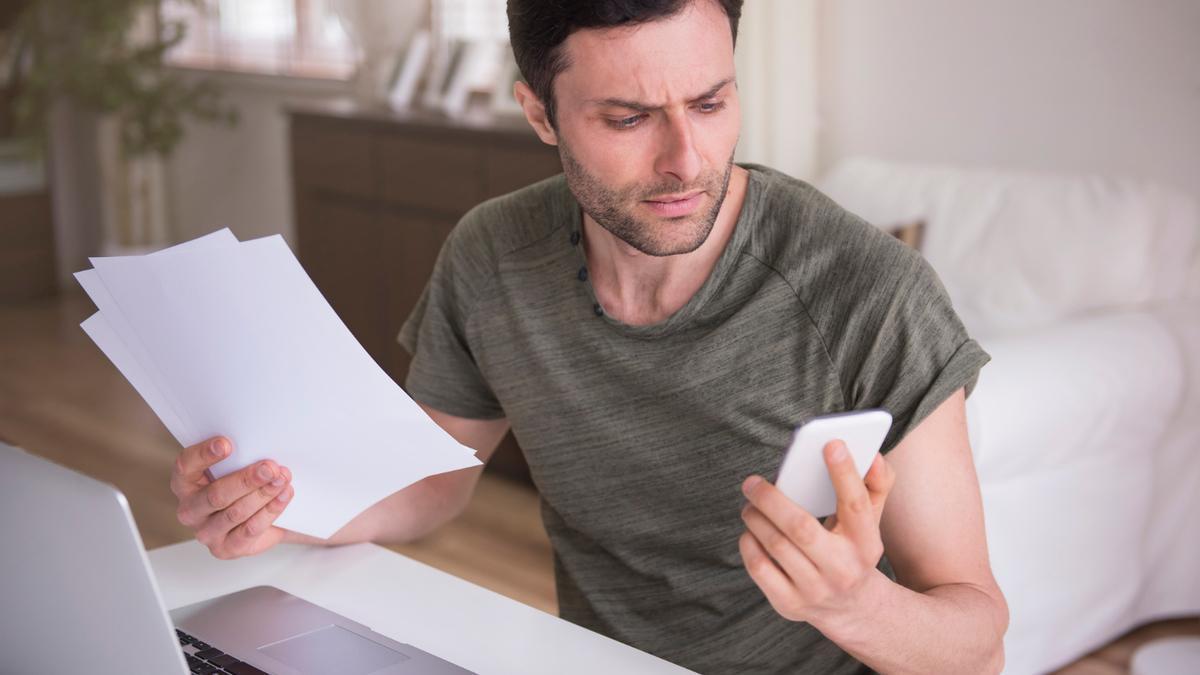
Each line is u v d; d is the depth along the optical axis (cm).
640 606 124
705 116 99
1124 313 252
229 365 99
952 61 309
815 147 333
